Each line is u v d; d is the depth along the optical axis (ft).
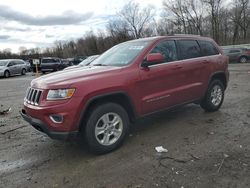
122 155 14.38
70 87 13.34
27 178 12.50
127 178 12.01
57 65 101.30
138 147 15.31
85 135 14.02
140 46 17.26
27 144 16.80
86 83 13.74
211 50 21.59
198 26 206.80
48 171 13.06
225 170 12.26
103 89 14.11
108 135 14.70
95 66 16.87
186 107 23.72
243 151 14.19
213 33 198.90
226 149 14.52
